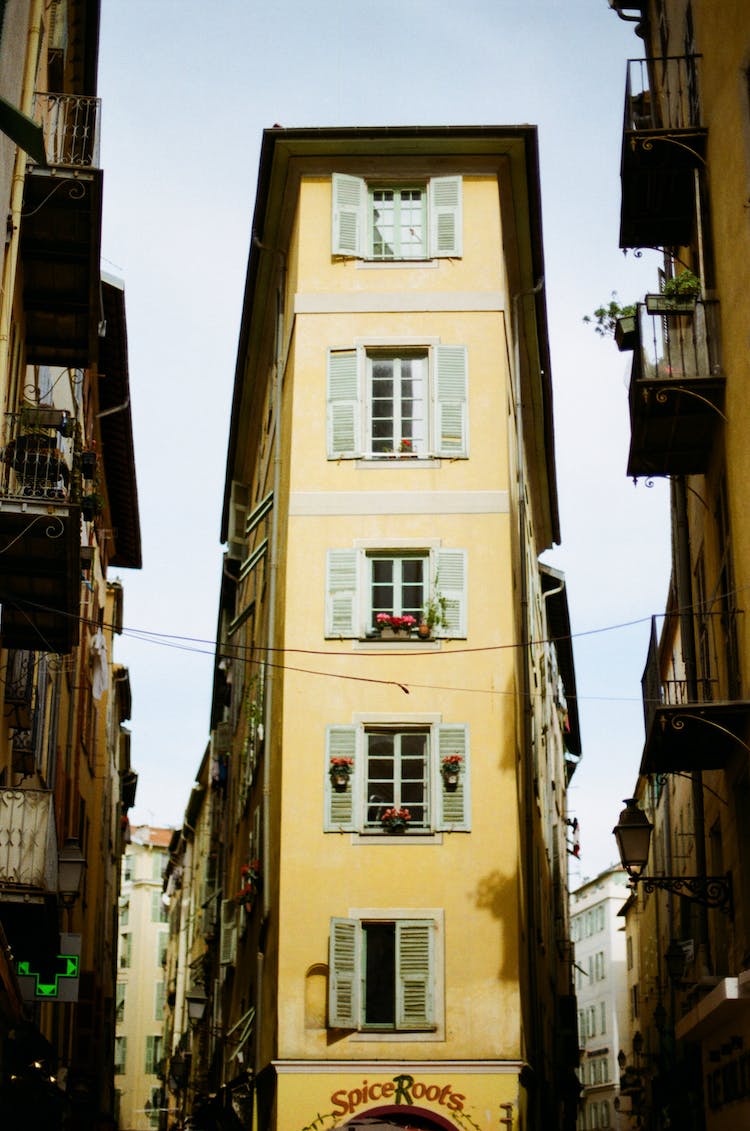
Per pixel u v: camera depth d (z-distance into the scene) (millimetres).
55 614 19188
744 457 17859
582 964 98312
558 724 44688
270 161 27172
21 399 20797
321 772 23859
